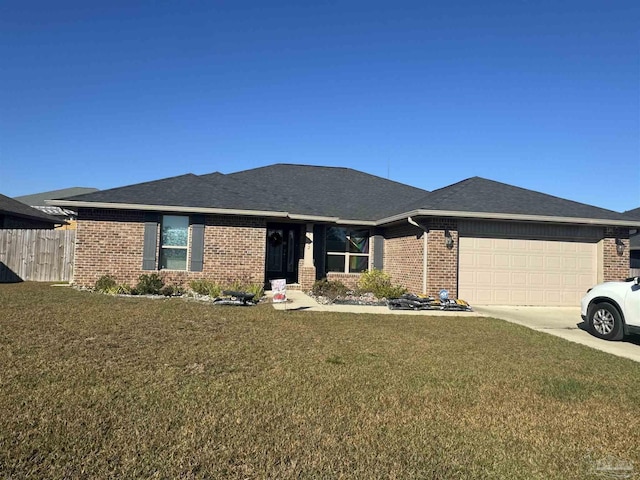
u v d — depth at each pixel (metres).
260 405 4.70
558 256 14.63
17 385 4.97
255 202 16.03
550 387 5.75
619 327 9.27
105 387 5.02
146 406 4.54
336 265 17.52
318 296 14.84
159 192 15.62
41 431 3.90
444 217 13.88
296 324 9.38
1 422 4.04
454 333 9.20
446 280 13.95
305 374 5.83
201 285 14.20
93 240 14.84
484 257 14.31
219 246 15.41
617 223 14.20
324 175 21.80
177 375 5.56
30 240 19.66
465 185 16.23
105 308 10.44
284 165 22.53
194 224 15.26
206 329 8.44
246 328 8.71
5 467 3.31
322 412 4.59
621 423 4.67
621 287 9.45
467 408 4.91
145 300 12.38
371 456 3.73
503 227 14.43
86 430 3.96
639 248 21.02
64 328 7.98
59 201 14.23
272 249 18.83
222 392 5.04
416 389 5.45
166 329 8.25
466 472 3.55
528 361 7.09
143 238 15.00
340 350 7.23
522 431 4.38
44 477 3.21
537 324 11.04
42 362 5.86
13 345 6.68
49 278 19.61
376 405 4.87
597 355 7.74
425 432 4.25
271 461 3.56
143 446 3.70
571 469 3.68
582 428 4.51
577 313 13.23
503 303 14.34
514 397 5.33
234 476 3.34
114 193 15.23
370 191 20.27
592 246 14.80
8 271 19.48
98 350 6.58
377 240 17.52
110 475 3.27
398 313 11.79
